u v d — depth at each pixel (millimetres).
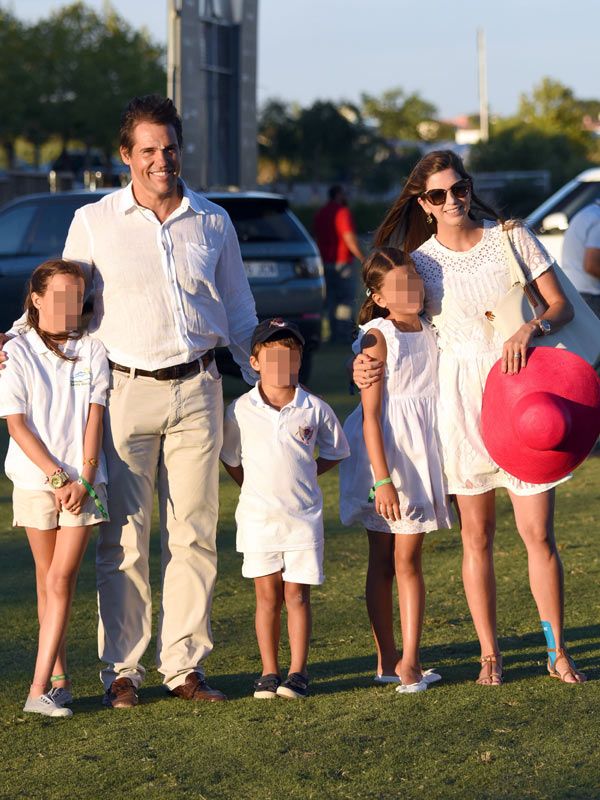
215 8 31234
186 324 8602
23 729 8141
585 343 9031
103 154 96312
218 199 23094
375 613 9094
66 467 8508
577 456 8680
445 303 8945
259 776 7156
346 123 118875
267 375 8727
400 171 119062
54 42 90438
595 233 17172
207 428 8781
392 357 8789
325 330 38188
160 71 94562
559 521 14500
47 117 89875
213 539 8922
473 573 8992
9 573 12555
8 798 6953
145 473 8750
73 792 7008
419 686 8711
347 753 7477
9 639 10289
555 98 124188
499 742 7598
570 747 7484
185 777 7176
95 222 8602
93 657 9883
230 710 8422
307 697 8664
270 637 8797
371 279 8867
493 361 8914
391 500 8680
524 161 93062
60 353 8539
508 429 8617
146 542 8844
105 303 8609
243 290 9172
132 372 8570
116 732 8031
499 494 16172
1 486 16969
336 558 13016
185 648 8805
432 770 7180
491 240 9000
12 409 8500
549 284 8984
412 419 8859
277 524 8711
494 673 8852
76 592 11828
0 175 67688
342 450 9023
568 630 10258
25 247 23594
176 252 8570
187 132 29609
